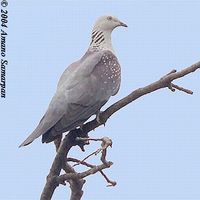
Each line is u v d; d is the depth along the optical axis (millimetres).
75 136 14195
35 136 13859
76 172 13898
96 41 16109
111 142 12828
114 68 15578
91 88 14867
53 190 13883
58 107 14344
